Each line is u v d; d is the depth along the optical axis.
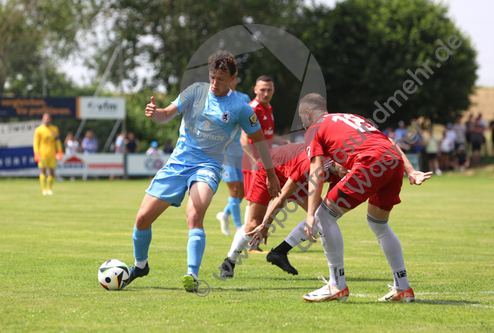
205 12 98.75
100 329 9.82
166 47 102.62
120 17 101.50
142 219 13.69
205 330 9.81
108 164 72.44
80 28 94.69
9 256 18.20
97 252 19.36
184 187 13.88
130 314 10.91
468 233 26.06
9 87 80.06
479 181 70.12
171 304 11.88
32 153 70.69
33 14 93.38
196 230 13.41
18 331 9.64
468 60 88.75
